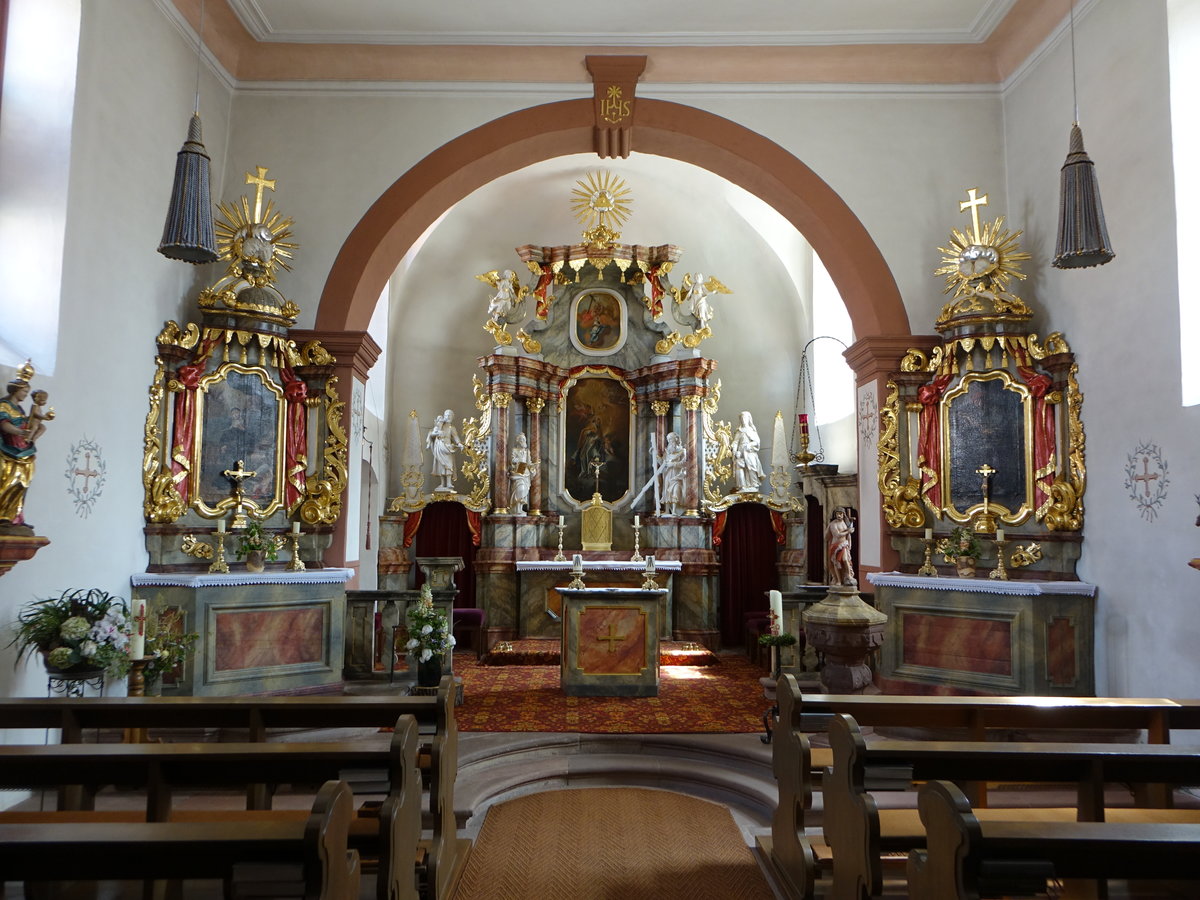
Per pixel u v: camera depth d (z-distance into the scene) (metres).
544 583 13.96
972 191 8.38
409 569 14.41
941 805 2.91
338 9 8.33
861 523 9.12
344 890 3.00
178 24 7.81
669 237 15.82
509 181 15.01
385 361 14.70
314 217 8.88
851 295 9.24
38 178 6.07
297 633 7.64
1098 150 7.43
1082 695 7.24
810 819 5.55
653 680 9.32
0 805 5.50
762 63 9.11
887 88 9.16
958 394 8.26
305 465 8.31
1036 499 7.80
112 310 6.71
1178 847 2.76
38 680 5.89
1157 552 6.61
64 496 6.07
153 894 4.01
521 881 5.03
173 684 6.83
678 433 14.53
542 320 15.17
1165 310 6.57
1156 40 6.72
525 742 7.29
